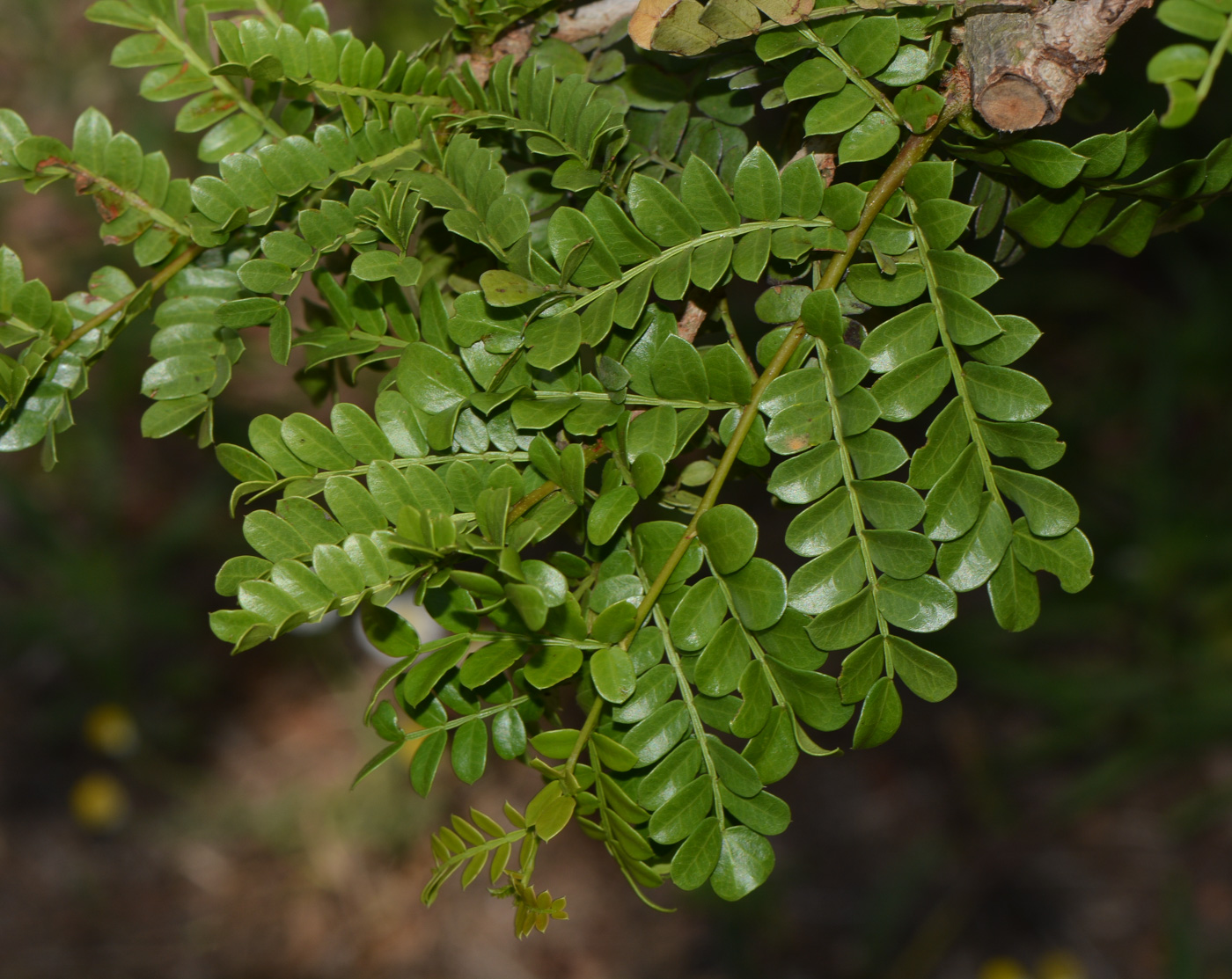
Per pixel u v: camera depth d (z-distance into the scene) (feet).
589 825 1.90
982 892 6.86
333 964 6.84
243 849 7.23
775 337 1.93
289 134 2.05
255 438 1.94
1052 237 1.97
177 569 8.00
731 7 1.90
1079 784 6.95
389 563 1.89
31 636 7.52
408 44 7.36
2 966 6.64
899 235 1.92
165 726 7.53
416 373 1.95
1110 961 6.52
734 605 1.89
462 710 1.93
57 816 7.25
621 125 1.95
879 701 1.88
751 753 1.88
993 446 1.90
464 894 7.07
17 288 1.99
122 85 9.19
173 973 6.78
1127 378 7.82
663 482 2.01
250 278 1.96
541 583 1.84
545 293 1.92
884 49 1.91
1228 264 7.64
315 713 7.73
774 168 1.92
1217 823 6.93
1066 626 7.25
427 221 2.08
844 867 7.08
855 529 1.89
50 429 2.00
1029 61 1.89
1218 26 1.76
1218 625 7.06
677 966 6.74
